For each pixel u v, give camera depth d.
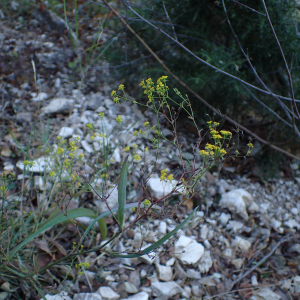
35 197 1.22
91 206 1.22
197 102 1.38
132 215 1.23
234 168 1.39
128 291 1.12
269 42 1.32
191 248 1.19
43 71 1.59
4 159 1.31
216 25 1.40
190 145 1.41
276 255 1.23
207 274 1.18
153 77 1.40
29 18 1.79
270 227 1.28
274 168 1.38
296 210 1.33
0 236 1.06
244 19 1.35
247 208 1.30
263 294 1.15
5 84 1.53
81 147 1.35
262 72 1.36
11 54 1.62
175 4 1.40
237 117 1.40
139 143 1.39
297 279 1.18
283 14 1.33
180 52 1.42
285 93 1.35
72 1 1.72
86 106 1.48
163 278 1.14
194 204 1.29
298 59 1.33
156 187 1.25
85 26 1.71
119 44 1.49
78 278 1.12
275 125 1.38
